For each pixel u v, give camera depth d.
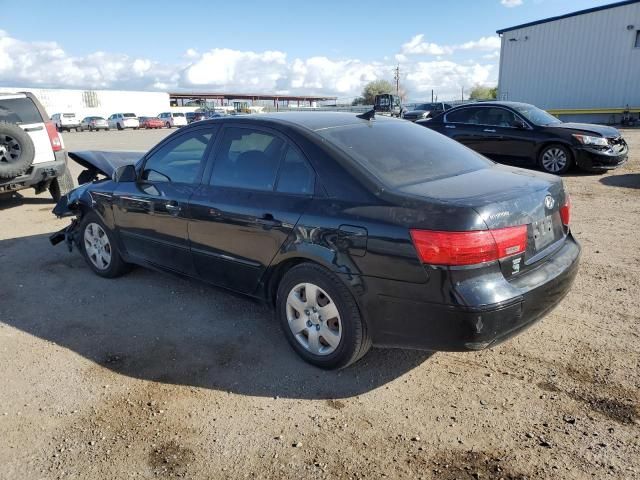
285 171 3.40
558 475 2.39
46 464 2.58
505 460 2.51
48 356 3.66
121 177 4.55
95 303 4.57
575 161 9.93
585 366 3.26
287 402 3.04
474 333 2.67
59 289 4.92
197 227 3.88
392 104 38.41
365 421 2.84
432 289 2.69
